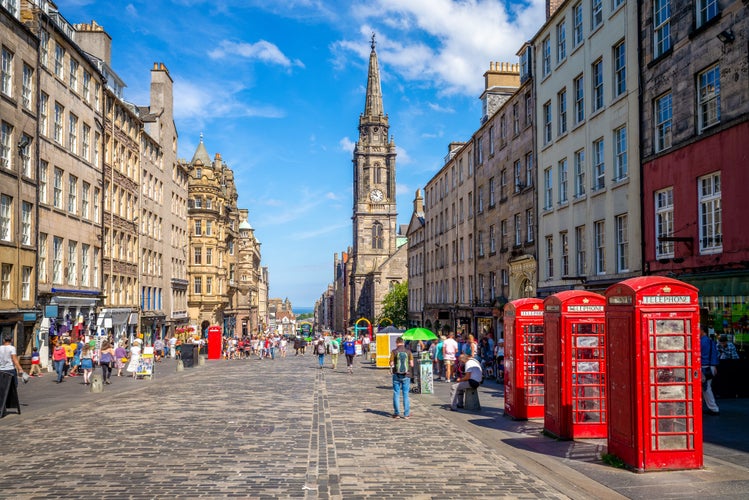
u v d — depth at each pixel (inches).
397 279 4707.2
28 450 442.3
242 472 378.0
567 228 1135.6
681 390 380.5
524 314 606.9
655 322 379.9
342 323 7076.8
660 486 342.3
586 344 496.1
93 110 1578.5
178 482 353.7
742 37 677.3
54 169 1346.0
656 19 865.5
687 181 780.0
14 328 1149.7
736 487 337.7
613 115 971.9
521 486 349.7
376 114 5344.5
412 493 334.6
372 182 5265.8
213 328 1966.0
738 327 681.6
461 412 658.8
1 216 1111.6
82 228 1497.3
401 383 620.1
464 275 1894.7
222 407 683.4
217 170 3088.1
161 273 2298.2
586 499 322.7
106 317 1605.6
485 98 1760.6
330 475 372.5
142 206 2044.8
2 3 1165.1
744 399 676.1
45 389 901.8
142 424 560.1
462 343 1337.4
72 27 1577.3
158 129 2260.1
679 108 797.9
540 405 601.3
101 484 348.8
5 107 1114.1
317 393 842.2
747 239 667.4
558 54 1194.6
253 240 4439.0
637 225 900.6
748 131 666.8
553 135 1200.8
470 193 1836.9
